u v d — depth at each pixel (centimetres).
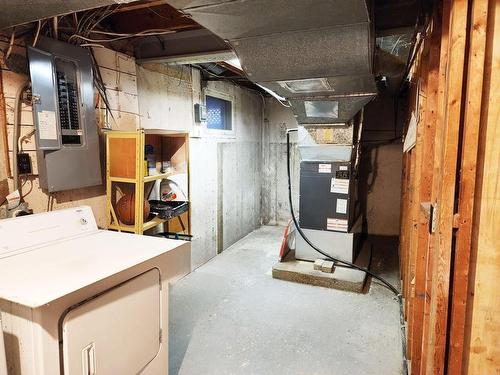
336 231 363
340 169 354
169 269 188
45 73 203
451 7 118
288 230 407
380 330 258
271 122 561
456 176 121
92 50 246
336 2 136
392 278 355
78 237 201
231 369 216
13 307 128
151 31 258
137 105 291
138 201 236
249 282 344
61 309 130
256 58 190
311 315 280
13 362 133
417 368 187
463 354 128
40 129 201
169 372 212
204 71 384
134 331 165
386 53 233
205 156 393
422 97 191
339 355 229
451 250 124
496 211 118
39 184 213
